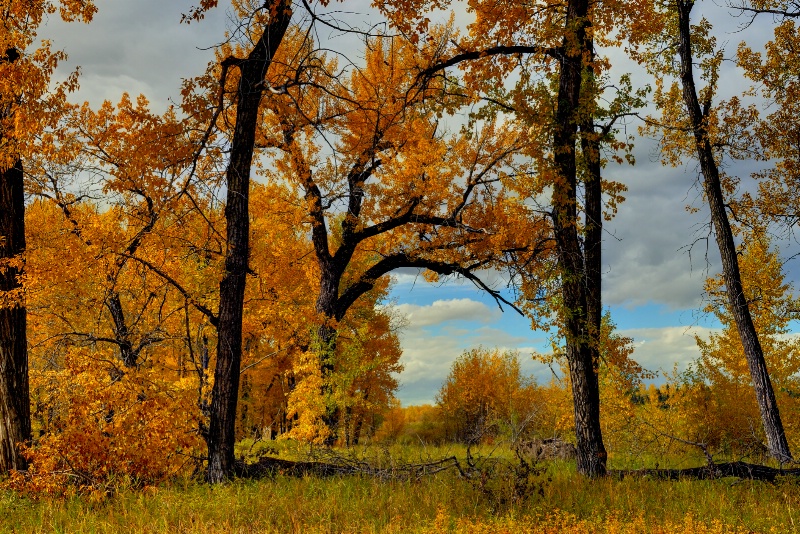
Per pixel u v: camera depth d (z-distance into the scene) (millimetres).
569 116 10852
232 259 9617
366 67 15664
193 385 11125
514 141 16219
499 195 15805
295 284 18703
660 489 8266
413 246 17500
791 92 14250
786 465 11562
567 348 10586
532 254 14195
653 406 16562
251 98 9883
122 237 10797
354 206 18641
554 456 14203
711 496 7516
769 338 16750
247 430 23047
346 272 22969
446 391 33750
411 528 6031
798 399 16656
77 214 11328
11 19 9047
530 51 12008
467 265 16875
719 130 13867
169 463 8641
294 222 17969
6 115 9305
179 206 10594
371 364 15414
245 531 5945
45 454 8180
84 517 6570
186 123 10242
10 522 6688
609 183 12219
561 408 16344
